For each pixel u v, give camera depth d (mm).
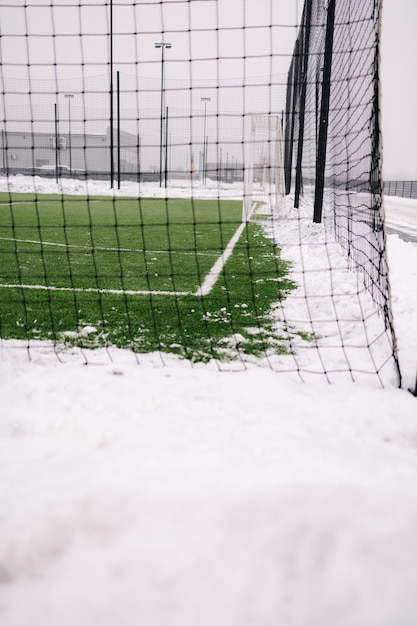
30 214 13156
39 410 2387
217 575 1362
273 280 5598
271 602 1308
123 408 2432
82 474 1757
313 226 9500
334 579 1374
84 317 4035
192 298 4734
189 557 1397
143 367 3035
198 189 29422
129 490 1592
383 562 1422
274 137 14688
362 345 3459
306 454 1963
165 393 2625
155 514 1514
